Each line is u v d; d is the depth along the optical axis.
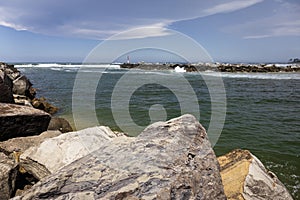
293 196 5.45
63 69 58.38
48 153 4.57
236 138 8.98
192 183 2.56
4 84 8.32
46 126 7.19
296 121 11.58
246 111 13.84
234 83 28.67
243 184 3.55
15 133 6.52
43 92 20.27
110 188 2.38
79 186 2.44
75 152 4.48
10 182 4.10
